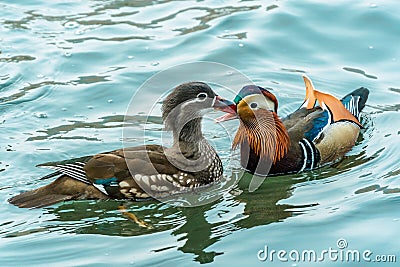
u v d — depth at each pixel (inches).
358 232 469.7
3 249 463.2
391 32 698.2
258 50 676.1
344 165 555.8
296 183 540.7
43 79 644.1
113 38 693.3
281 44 685.3
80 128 584.4
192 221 496.4
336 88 631.2
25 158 549.3
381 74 650.2
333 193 519.5
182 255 456.4
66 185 506.0
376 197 506.0
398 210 489.7
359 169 546.6
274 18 717.3
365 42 687.7
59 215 501.4
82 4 756.0
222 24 709.9
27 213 500.4
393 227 471.8
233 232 480.4
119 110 605.3
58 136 574.2
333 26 709.3
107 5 753.0
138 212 509.0
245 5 743.1
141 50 674.2
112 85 631.2
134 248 466.0
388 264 438.6
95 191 507.2
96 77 642.2
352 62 665.6
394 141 571.8
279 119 550.9
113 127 585.6
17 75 648.4
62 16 732.7
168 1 756.6
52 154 552.7
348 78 644.1
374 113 608.1
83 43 687.1
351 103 591.2
